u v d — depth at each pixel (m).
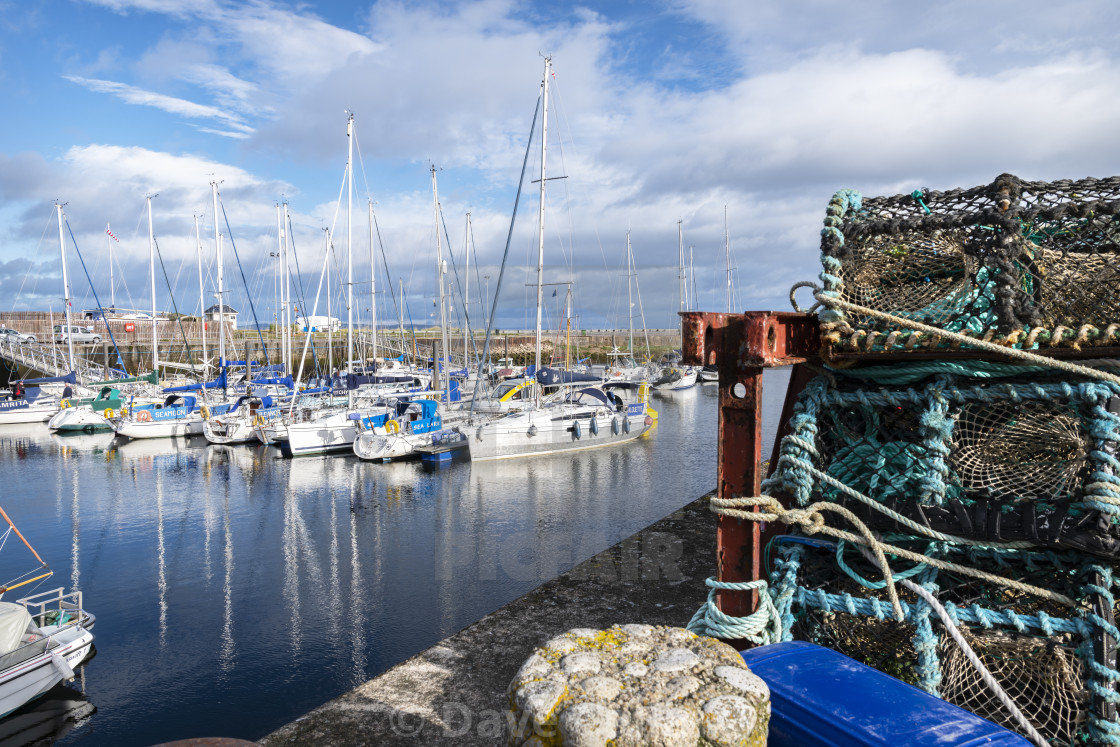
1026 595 2.05
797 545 2.42
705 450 27.09
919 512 2.07
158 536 16.19
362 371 38.62
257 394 35.53
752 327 2.16
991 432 2.01
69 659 9.37
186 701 9.12
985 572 2.06
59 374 42.69
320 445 26.36
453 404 31.62
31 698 8.77
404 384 33.97
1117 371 1.81
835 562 2.38
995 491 1.95
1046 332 1.88
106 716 8.76
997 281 2.03
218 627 11.30
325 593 12.66
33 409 35.91
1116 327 1.80
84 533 16.47
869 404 2.15
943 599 2.18
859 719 1.47
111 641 10.81
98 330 52.06
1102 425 1.75
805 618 2.42
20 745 8.12
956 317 2.12
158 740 8.29
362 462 24.86
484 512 18.14
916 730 1.42
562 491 20.50
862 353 2.12
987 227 2.06
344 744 2.71
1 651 8.70
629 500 19.44
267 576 13.56
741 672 1.42
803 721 1.52
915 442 2.13
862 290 2.33
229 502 19.31
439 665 3.32
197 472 23.39
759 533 2.48
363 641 10.77
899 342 2.06
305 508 18.66
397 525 16.98
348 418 27.11
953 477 2.02
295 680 9.63
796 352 2.37
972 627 2.07
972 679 2.09
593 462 24.81
